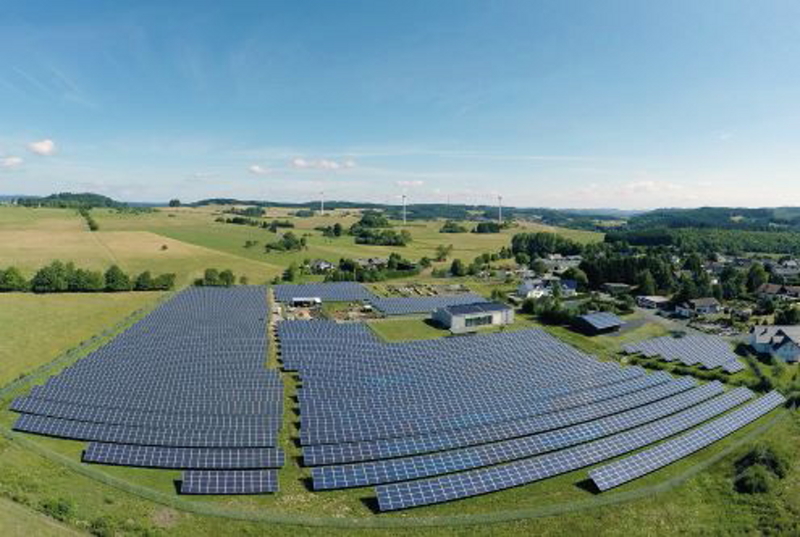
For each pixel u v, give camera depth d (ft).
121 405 212.43
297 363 275.39
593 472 174.29
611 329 388.37
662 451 193.57
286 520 148.87
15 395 228.02
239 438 189.78
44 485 157.07
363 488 168.25
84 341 312.50
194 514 150.41
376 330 374.02
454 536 146.61
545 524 153.58
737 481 178.81
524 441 196.65
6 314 352.69
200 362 269.44
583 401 238.68
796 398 250.16
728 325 401.49
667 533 151.53
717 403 242.17
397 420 208.85
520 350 313.94
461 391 243.40
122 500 154.61
